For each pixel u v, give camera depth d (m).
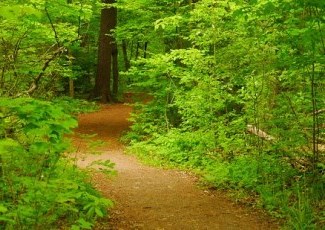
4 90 7.29
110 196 9.35
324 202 8.55
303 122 10.26
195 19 13.06
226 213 8.49
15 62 8.00
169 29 15.38
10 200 5.02
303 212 7.52
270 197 8.88
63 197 4.55
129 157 14.18
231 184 10.38
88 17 9.78
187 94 13.47
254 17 9.53
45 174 5.57
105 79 27.31
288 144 10.16
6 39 8.71
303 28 8.55
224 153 12.80
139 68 16.84
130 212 8.37
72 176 7.17
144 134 16.95
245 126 12.41
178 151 13.68
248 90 11.80
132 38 18.14
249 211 8.63
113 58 31.02
